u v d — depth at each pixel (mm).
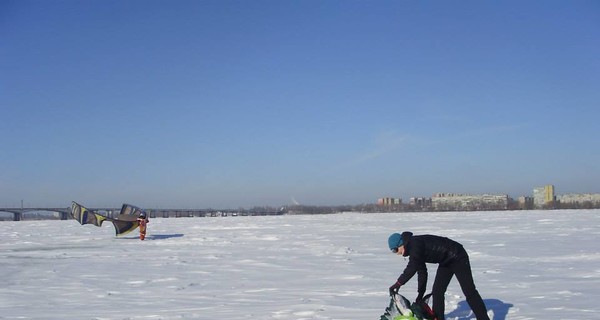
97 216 27203
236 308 9148
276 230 33062
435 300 6793
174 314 8742
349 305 9141
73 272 14656
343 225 37812
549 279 11516
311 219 51781
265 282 12227
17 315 8930
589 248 17906
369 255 17656
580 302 8836
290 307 9062
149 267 15484
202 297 10445
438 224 35938
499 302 8984
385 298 9805
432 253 6602
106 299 10453
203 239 26297
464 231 27875
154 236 29016
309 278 12688
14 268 15664
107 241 26000
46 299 10555
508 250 17688
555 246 18797
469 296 6676
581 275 12016
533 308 8422
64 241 26422
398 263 15305
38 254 19891
